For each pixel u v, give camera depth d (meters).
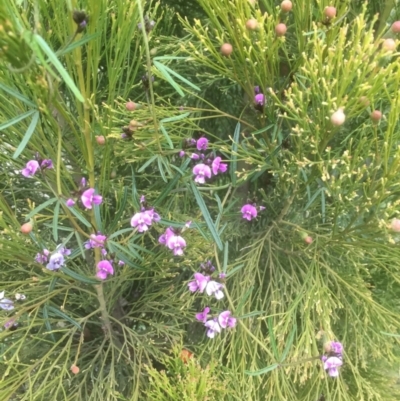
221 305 0.23
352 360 0.25
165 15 0.23
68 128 0.19
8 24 0.11
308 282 0.21
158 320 0.24
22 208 0.23
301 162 0.17
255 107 0.18
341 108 0.15
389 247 0.19
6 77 0.14
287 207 0.21
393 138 0.17
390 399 0.24
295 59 0.20
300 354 0.21
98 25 0.14
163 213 0.21
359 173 0.17
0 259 0.19
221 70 0.18
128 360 0.22
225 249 0.19
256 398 0.22
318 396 0.23
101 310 0.21
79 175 0.20
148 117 0.18
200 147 0.19
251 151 0.22
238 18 0.16
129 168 0.23
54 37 0.17
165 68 0.15
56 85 0.13
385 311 0.21
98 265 0.18
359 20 0.15
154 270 0.21
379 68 0.15
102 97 0.21
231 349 0.21
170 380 0.22
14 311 0.21
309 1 0.17
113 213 0.23
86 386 0.21
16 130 0.16
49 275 0.20
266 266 0.23
